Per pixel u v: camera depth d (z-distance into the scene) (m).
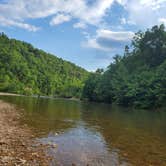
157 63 109.62
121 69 106.81
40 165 12.67
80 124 29.56
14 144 16.59
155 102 75.88
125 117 42.31
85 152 16.28
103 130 26.11
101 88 111.38
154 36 114.25
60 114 39.56
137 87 83.94
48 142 18.25
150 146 19.56
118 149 17.89
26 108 46.00
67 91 186.62
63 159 14.20
